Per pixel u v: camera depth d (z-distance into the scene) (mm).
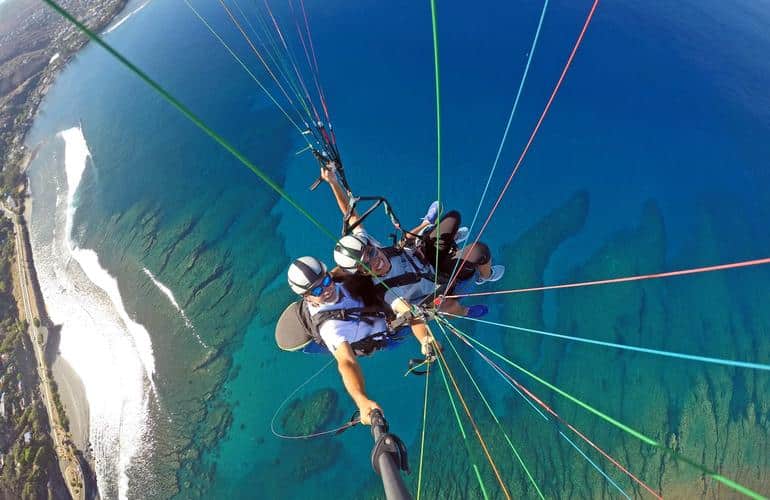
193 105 27484
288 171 23875
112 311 23953
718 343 18344
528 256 20516
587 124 22734
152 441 20406
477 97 24031
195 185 25078
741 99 23391
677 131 22359
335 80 25641
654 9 27234
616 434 17531
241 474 18875
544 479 17156
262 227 23141
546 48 25203
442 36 26344
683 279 19406
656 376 18125
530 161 22141
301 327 3998
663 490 16797
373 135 23625
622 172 21609
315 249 22250
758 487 16594
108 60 34750
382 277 3998
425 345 4066
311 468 18328
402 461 2783
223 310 21875
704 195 20906
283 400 19672
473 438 17828
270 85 26703
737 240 19922
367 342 3986
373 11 28266
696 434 17266
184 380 21047
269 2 30688
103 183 27562
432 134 23234
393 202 22078
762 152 21797
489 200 21594
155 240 24422
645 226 20469
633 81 23922
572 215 21016
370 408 3221
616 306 19266
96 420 21812
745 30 26672
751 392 17641
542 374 18594
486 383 18672
